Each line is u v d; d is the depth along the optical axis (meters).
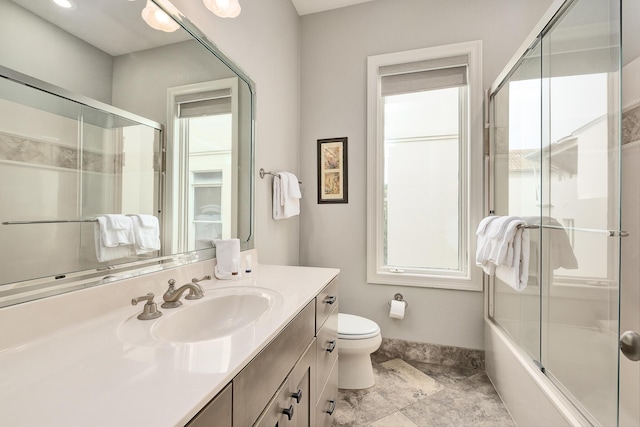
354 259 2.35
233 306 1.11
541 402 1.26
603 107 1.14
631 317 1.23
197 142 1.28
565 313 1.25
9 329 0.63
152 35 1.04
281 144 2.14
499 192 1.91
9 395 0.47
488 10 2.07
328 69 2.42
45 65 0.72
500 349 1.73
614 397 1.04
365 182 2.33
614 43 1.10
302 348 1.01
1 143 0.64
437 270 2.21
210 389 0.50
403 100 2.31
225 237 1.48
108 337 0.70
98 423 0.41
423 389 1.81
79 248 0.80
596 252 1.14
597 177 1.15
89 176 0.84
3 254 0.64
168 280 1.07
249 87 1.69
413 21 2.22
